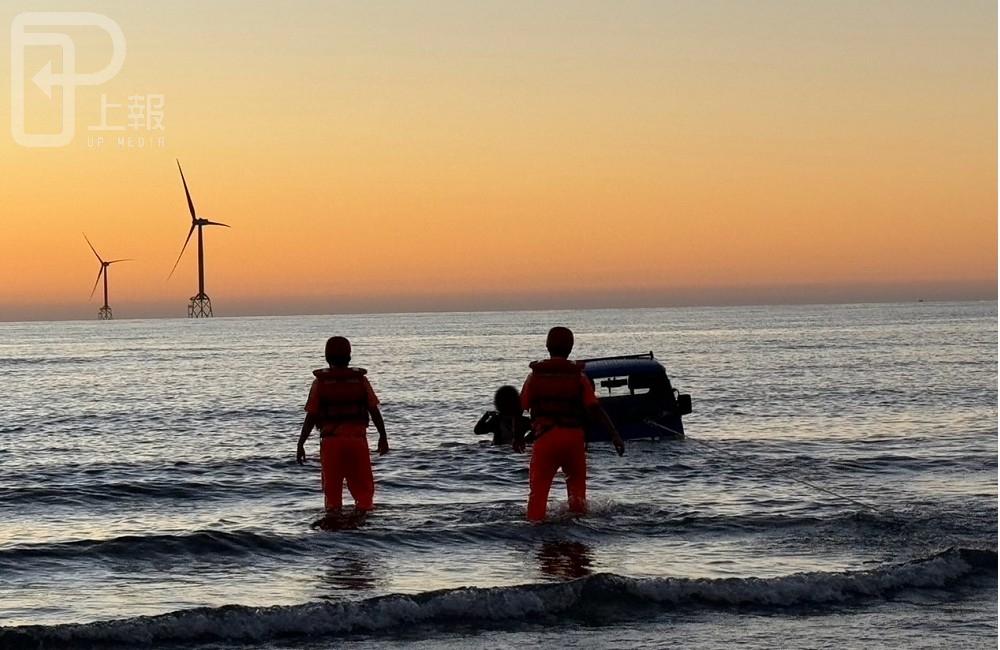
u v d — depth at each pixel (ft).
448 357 260.21
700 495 48.34
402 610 28.17
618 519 40.93
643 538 38.04
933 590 31.14
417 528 39.58
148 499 50.16
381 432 43.19
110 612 29.40
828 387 130.21
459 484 53.21
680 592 29.94
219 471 60.18
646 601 29.58
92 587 32.07
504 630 27.66
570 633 27.45
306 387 152.56
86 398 133.08
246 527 42.29
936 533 38.40
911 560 34.35
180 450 73.51
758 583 30.45
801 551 36.06
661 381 70.90
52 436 85.76
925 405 102.63
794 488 50.44
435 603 28.50
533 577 32.96
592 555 35.65
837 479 53.83
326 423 42.32
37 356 308.81
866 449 67.67
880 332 415.44
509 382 156.25
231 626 27.02
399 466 59.62
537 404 40.34
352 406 42.47
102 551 35.78
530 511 40.27
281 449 72.59
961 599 30.37
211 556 35.65
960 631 27.73
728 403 108.47
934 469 57.26
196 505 48.62
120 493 51.37
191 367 225.97
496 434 67.77
